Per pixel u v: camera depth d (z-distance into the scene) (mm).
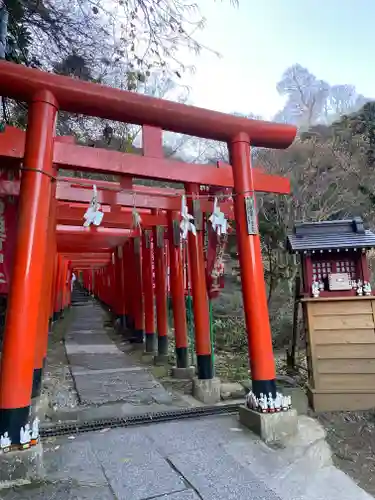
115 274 18062
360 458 4551
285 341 12828
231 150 5559
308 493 3461
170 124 5242
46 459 4035
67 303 26859
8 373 3611
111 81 7418
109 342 14578
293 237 6941
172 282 9461
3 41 4934
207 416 5668
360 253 6688
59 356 11586
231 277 17922
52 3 6219
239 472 3730
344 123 18094
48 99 4320
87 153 5156
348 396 6012
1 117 7258
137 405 6391
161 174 5664
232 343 13258
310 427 5059
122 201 7941
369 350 6133
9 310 3754
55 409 6152
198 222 7410
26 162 4125
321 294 6570
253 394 5000
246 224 5258
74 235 12930
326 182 15836
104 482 3510
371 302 6281
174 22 6324
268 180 7012
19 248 3896
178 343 9258
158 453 4203
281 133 5617
